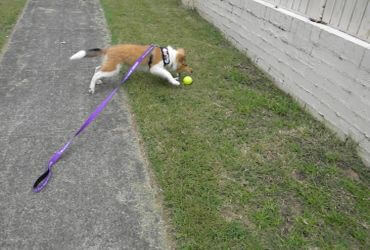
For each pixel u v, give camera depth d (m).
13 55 5.67
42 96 4.48
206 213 2.81
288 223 2.81
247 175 3.29
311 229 2.77
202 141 3.70
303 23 4.37
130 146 3.62
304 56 4.40
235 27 6.44
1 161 3.31
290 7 4.90
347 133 3.79
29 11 8.08
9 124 3.87
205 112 4.24
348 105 3.72
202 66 5.50
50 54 5.78
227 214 2.84
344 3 3.84
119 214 2.80
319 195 3.11
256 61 5.72
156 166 3.30
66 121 3.99
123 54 4.50
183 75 5.13
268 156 3.57
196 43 6.51
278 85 5.09
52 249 2.50
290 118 4.30
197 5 8.62
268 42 5.27
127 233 2.64
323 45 4.02
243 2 5.99
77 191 3.01
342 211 2.97
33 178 3.14
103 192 3.01
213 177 3.21
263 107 4.46
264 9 5.30
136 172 3.26
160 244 2.57
